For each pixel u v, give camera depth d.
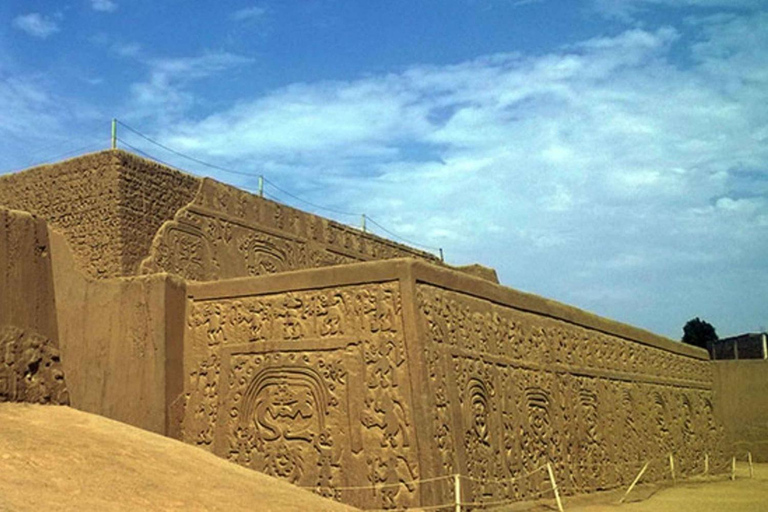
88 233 14.73
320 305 11.57
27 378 9.26
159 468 7.97
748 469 24.33
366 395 10.84
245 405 11.79
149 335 12.37
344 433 10.87
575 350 15.77
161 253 15.01
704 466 20.91
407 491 10.24
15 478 6.42
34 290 9.59
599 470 15.23
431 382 10.70
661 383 19.75
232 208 17.06
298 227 19.08
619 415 16.91
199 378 12.33
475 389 11.77
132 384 12.33
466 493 10.71
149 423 12.02
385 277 11.11
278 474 11.21
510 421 12.52
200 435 12.07
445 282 11.80
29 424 8.29
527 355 13.81
